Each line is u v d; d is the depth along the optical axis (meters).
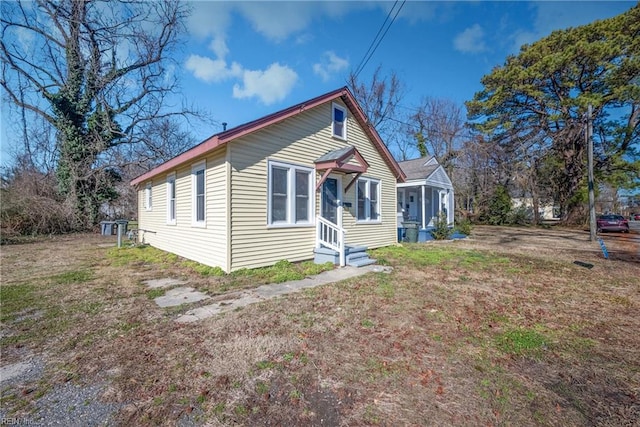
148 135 19.38
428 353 2.91
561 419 2.02
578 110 19.44
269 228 6.81
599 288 5.36
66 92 16.05
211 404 2.13
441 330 3.47
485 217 25.48
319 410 2.08
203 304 4.35
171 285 5.41
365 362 2.72
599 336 3.36
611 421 2.01
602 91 19.52
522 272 6.61
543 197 26.30
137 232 13.04
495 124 23.16
